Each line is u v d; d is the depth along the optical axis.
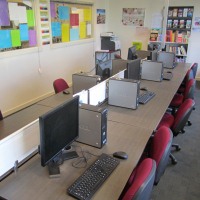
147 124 2.24
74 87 2.91
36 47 4.48
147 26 6.85
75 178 1.46
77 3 5.64
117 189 1.37
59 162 1.58
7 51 3.89
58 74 5.30
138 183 1.23
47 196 1.31
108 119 2.33
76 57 5.91
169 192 2.33
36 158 1.64
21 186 1.38
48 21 4.71
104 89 2.68
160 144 1.78
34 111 2.63
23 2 4.08
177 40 6.33
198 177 2.57
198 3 6.05
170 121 2.80
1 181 1.42
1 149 1.37
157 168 1.68
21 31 4.14
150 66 3.78
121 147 1.81
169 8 6.27
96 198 1.30
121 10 7.03
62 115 1.47
